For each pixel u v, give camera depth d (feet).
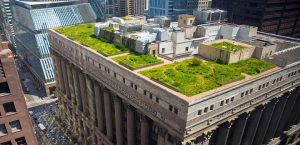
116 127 256.11
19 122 147.43
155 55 251.39
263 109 226.99
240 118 210.79
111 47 268.00
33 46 545.03
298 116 301.63
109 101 258.57
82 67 287.07
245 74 209.97
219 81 189.98
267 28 475.31
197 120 169.89
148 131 216.74
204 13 378.32
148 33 282.56
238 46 251.60
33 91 517.96
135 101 211.61
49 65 506.89
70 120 383.45
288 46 289.33
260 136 253.03
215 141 210.18
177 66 221.05
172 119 175.94
